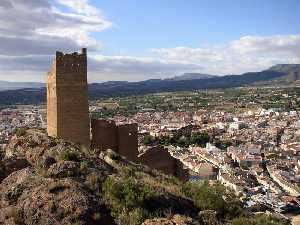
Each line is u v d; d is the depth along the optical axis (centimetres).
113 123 5488
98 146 5378
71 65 5022
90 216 2792
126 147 5566
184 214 3064
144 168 4472
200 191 3662
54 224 2717
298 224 6100
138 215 2848
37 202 2862
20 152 4128
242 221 3219
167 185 3809
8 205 2970
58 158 3753
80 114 5088
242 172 16962
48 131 5222
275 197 12850
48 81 5191
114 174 3562
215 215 3175
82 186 3106
